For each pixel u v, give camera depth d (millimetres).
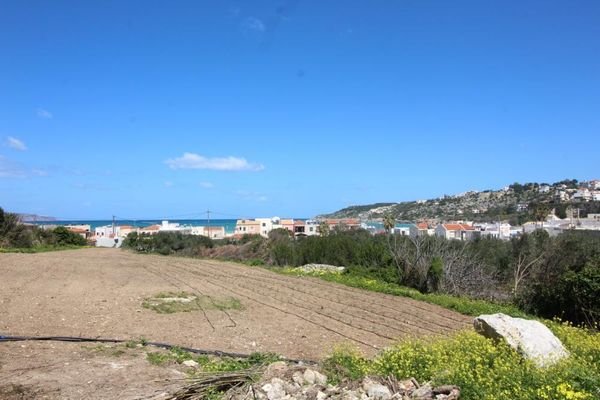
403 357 8414
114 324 13031
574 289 18000
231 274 29719
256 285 23984
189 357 10000
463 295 24188
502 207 109250
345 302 19609
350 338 13188
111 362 9180
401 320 16141
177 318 14453
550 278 20344
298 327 14312
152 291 19453
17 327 11898
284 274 31312
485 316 9664
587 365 7586
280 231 52938
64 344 10477
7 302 15188
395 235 31609
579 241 21922
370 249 32875
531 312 20234
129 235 74312
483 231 66188
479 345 8703
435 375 7598
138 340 11180
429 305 19812
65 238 70188
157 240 64500
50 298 16438
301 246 41062
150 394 7316
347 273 29609
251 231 123938
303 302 19141
